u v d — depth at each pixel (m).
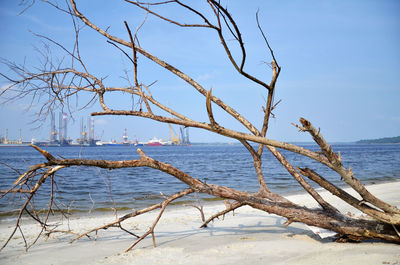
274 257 3.88
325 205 4.55
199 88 4.81
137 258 4.08
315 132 3.52
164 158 47.66
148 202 10.29
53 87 4.73
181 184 15.73
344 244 4.33
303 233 5.20
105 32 4.71
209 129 3.62
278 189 13.41
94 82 4.80
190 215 7.80
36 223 7.25
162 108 4.62
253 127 4.93
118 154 61.50
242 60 3.89
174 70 4.76
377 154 59.06
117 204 9.91
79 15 4.64
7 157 45.72
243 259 3.85
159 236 5.41
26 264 3.96
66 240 5.34
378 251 3.87
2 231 6.36
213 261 3.81
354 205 4.28
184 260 3.90
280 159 4.88
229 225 6.21
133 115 3.82
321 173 21.92
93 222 7.17
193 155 60.62
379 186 12.31
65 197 11.34
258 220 6.69
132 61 4.02
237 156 55.19
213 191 4.45
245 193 4.61
